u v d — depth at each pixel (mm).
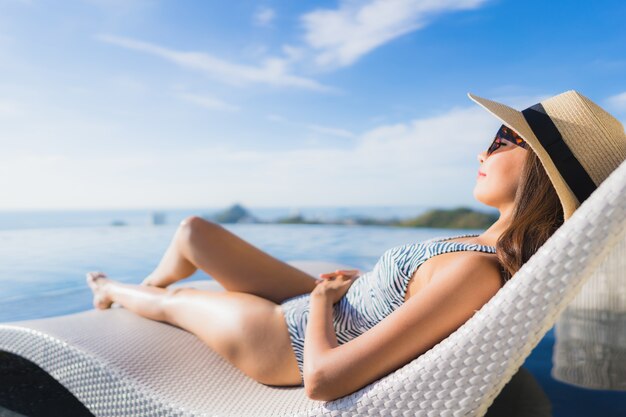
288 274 2051
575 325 2953
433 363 1134
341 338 1621
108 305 2332
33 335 1845
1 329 1932
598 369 2271
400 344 1207
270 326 1698
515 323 1090
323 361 1257
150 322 2062
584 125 1307
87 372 1673
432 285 1253
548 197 1331
